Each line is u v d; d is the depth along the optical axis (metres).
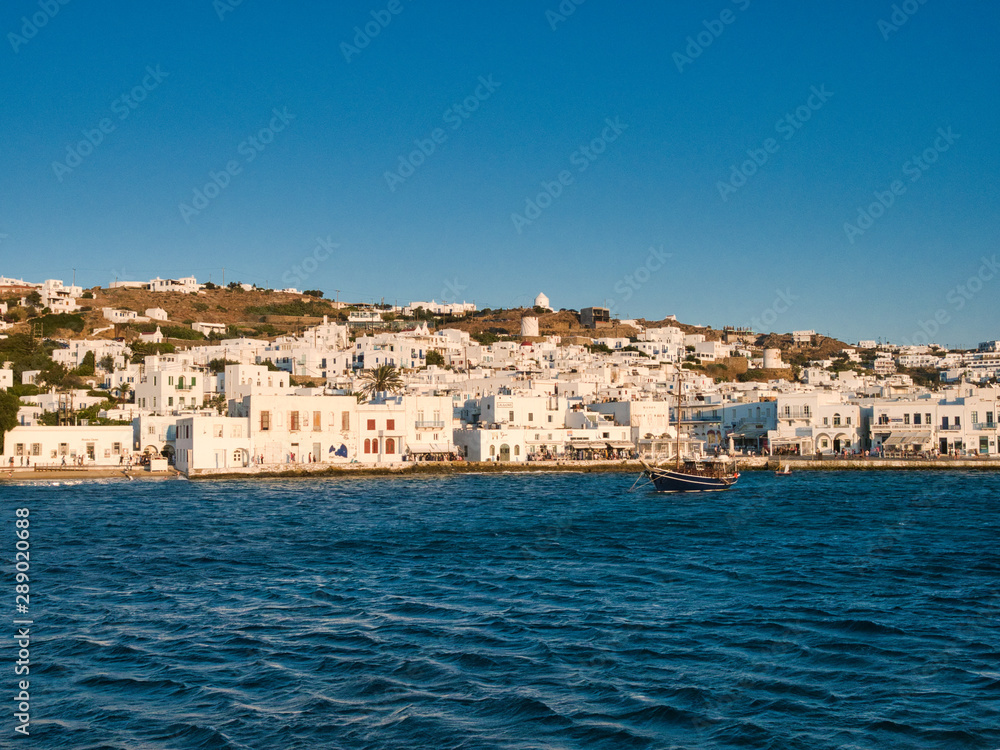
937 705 34.62
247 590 54.50
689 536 77.44
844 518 91.12
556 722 33.12
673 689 36.34
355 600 51.69
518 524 86.38
